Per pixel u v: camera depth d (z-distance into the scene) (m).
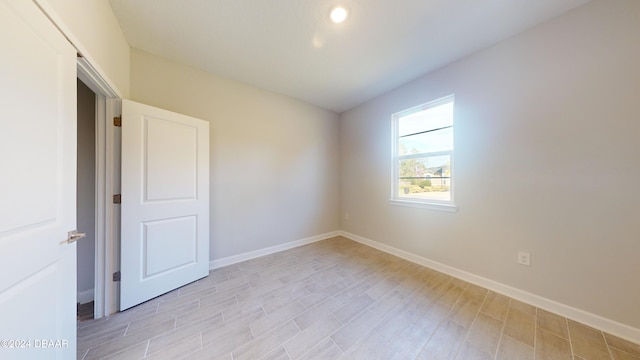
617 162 1.44
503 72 1.93
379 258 2.84
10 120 0.73
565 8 1.57
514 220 1.89
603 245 1.49
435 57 2.21
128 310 1.71
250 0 1.50
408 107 2.77
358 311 1.71
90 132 1.87
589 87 1.52
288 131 3.22
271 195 3.04
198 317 1.62
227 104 2.62
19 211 0.76
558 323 1.56
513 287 1.90
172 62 2.23
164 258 1.95
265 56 2.18
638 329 1.37
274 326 1.53
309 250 3.15
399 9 1.59
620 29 1.41
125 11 1.58
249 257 2.81
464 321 1.59
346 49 2.07
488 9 1.59
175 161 2.03
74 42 1.07
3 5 0.70
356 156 3.61
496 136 1.99
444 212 2.40
